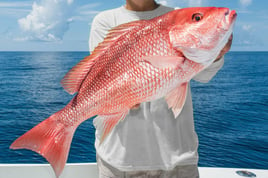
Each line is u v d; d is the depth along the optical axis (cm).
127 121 165
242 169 274
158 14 171
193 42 119
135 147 164
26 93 2708
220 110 2012
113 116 139
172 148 163
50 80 3662
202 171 269
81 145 1145
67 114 145
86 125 1400
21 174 253
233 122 1712
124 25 137
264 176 258
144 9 174
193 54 120
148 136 164
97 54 143
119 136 166
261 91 2938
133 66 129
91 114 143
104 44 141
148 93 127
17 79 3694
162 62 121
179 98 127
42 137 139
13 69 4869
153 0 178
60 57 8806
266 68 5041
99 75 140
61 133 143
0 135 1402
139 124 165
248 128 1608
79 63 145
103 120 142
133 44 131
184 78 124
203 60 121
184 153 164
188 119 169
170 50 124
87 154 1063
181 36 121
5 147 1202
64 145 143
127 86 131
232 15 116
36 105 2198
